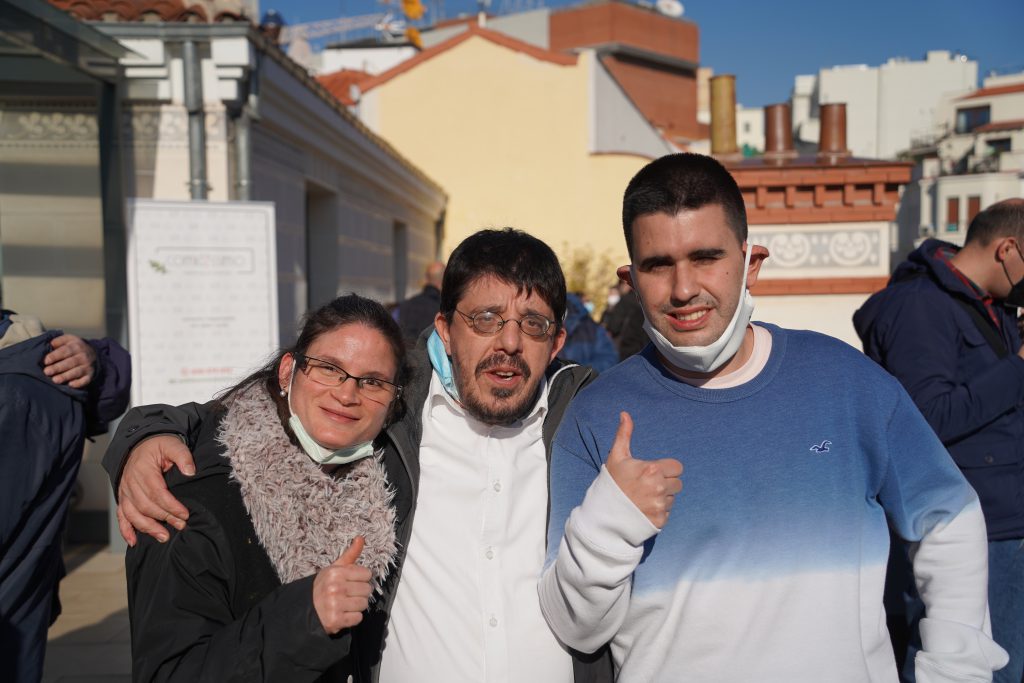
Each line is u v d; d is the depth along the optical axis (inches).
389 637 82.7
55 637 178.9
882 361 120.6
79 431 93.4
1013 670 111.2
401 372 85.0
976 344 116.0
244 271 210.1
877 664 75.1
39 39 184.1
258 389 80.8
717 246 74.0
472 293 83.0
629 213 77.3
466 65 693.3
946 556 77.5
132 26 213.8
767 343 80.9
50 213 222.1
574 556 71.8
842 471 75.5
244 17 226.4
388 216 459.5
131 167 222.5
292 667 66.4
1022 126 1658.5
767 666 72.4
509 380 83.8
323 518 75.4
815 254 206.8
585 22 1808.6
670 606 75.2
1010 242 115.7
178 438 80.7
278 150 264.8
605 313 419.8
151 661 68.7
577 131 682.2
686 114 1943.9
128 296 203.6
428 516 84.0
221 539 71.7
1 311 96.6
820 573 73.7
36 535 88.3
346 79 851.4
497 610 81.4
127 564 73.7
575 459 82.2
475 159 693.9
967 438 112.1
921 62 2065.7
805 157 233.0
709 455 76.4
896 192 204.4
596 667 84.7
